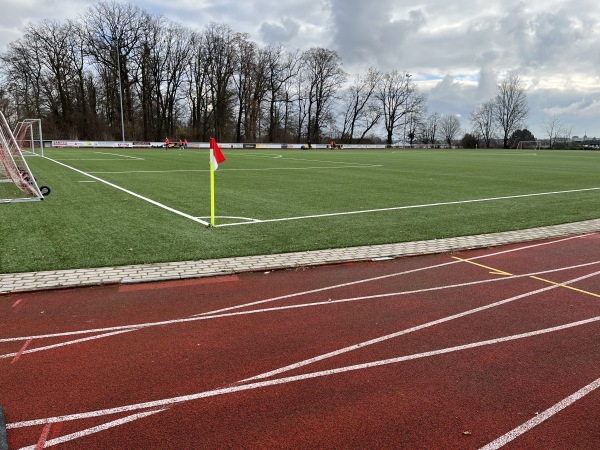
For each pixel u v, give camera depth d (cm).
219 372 374
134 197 1300
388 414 321
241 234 853
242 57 7081
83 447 284
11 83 5641
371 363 392
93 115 6184
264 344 425
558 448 287
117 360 393
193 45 6750
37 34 5662
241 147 6456
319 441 291
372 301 538
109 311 498
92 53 6000
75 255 698
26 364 385
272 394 344
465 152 6419
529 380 368
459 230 930
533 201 1359
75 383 356
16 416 314
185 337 438
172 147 5906
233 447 285
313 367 384
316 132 8162
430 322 480
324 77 7944
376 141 8781
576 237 893
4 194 1345
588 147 8281
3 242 770
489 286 598
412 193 1496
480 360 400
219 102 7056
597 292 579
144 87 6412
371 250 762
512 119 9400
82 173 2020
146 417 315
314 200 1301
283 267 658
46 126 5822
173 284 587
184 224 932
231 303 525
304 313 499
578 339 444
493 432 302
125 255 701
